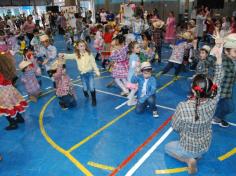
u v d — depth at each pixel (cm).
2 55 486
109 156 417
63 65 595
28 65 648
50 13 2294
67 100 604
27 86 661
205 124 329
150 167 386
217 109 484
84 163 402
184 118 325
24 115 589
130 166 390
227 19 1420
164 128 501
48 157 422
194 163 355
